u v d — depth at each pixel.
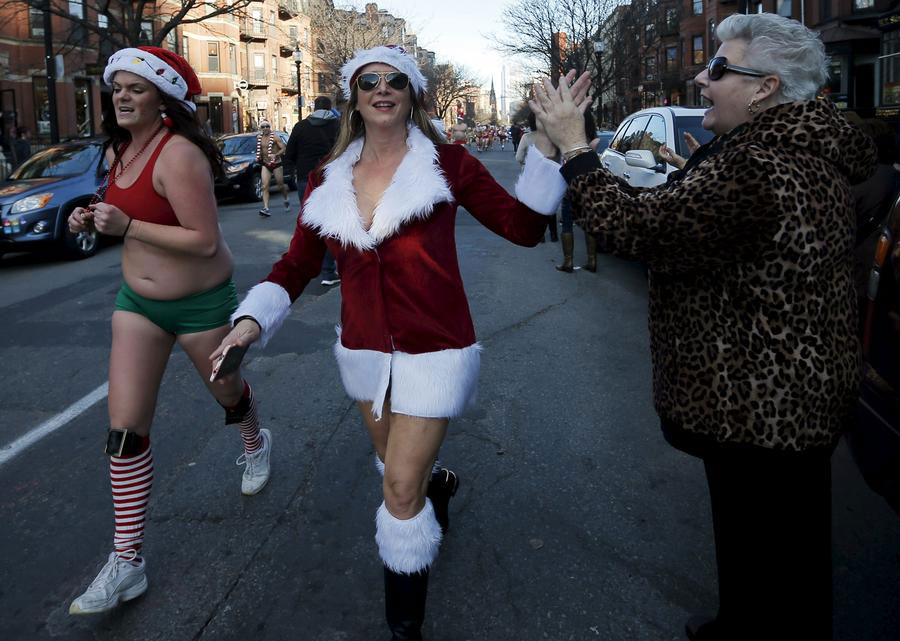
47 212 9.77
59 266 9.84
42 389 4.99
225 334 2.88
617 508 3.26
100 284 8.45
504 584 2.74
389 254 2.20
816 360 1.79
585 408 4.38
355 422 4.23
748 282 1.79
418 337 2.20
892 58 21.17
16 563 2.95
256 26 48.81
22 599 2.72
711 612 2.54
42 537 3.14
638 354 5.39
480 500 3.35
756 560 1.95
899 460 2.44
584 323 6.25
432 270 2.20
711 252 1.80
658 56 50.59
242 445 3.97
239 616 2.60
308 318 6.51
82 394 4.88
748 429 1.83
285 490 3.47
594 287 7.65
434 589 2.72
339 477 3.58
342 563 2.89
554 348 5.54
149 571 2.87
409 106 2.34
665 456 3.75
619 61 37.00
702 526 3.10
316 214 2.30
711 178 1.75
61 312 7.12
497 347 5.57
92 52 30.92
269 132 13.91
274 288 2.38
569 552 2.93
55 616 2.62
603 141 15.38
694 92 47.16
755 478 1.90
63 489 3.57
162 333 2.78
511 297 7.18
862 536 3.07
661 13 38.00
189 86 2.76
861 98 26.28
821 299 1.78
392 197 2.17
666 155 3.40
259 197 17.34
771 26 1.88
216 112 43.94
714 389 1.86
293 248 2.49
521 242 2.21
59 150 11.18
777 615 1.94
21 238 9.62
